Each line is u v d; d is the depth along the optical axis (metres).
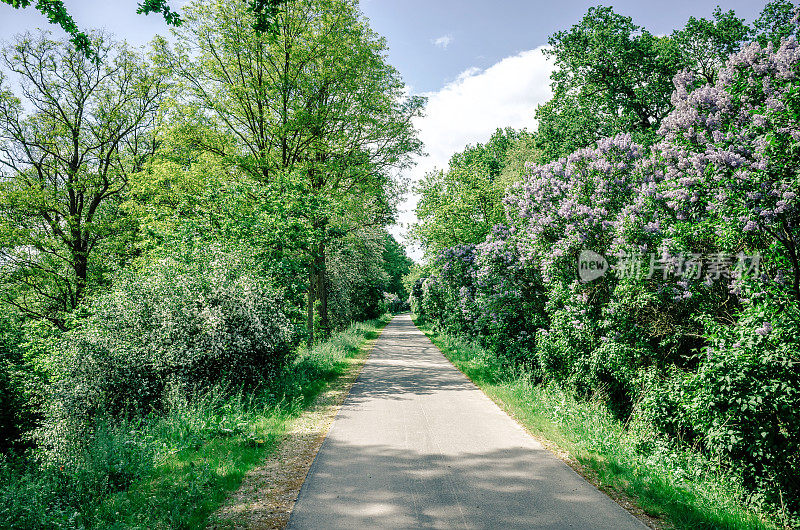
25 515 4.65
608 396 9.17
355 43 19.61
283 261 14.05
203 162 19.09
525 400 9.88
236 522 4.55
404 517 4.68
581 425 7.79
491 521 4.59
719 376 5.93
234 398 9.40
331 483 5.60
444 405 10.09
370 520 4.60
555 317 10.10
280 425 8.23
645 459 6.50
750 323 5.95
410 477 5.82
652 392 7.38
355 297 37.00
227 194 15.52
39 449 10.68
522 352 12.55
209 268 11.67
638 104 20.55
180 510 4.77
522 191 12.18
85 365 9.52
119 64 22.30
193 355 9.79
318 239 15.80
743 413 5.78
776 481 5.66
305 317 15.15
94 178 21.53
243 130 20.75
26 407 14.88
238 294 10.80
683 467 6.40
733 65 7.31
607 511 4.86
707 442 6.23
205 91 19.75
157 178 18.38
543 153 23.11
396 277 68.69
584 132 20.84
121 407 9.66
